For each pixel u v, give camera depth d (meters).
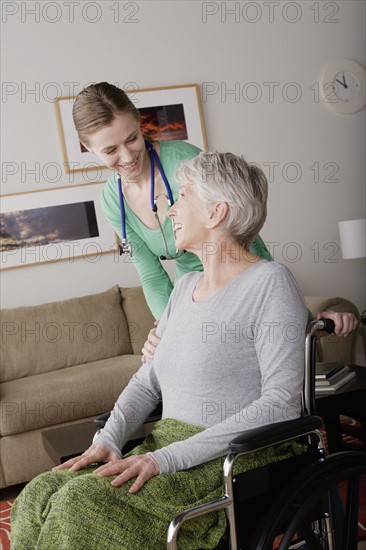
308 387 1.74
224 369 1.67
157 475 1.53
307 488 1.59
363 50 5.28
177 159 2.25
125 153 2.06
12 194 4.59
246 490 1.60
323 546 1.71
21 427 3.56
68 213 4.68
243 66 5.02
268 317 1.63
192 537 1.52
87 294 4.73
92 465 1.70
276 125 5.11
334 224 5.27
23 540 1.51
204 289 1.78
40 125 4.64
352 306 4.31
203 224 1.73
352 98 5.24
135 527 1.47
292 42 5.12
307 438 1.75
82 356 4.27
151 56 4.83
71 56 4.69
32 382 3.90
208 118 4.95
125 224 2.37
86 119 2.00
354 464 1.69
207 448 1.56
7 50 4.59
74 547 1.43
